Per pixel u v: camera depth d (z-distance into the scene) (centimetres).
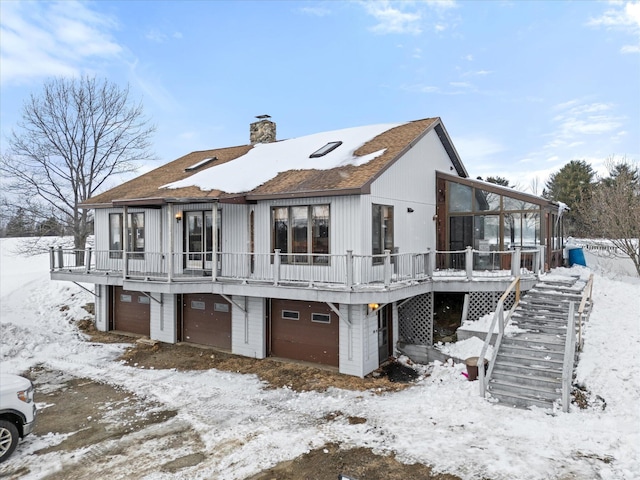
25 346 1324
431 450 670
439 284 1239
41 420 841
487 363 976
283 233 1202
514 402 841
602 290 1326
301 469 635
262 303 1238
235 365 1187
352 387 995
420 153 1459
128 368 1183
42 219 2367
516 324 1092
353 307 1088
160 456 688
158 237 1464
